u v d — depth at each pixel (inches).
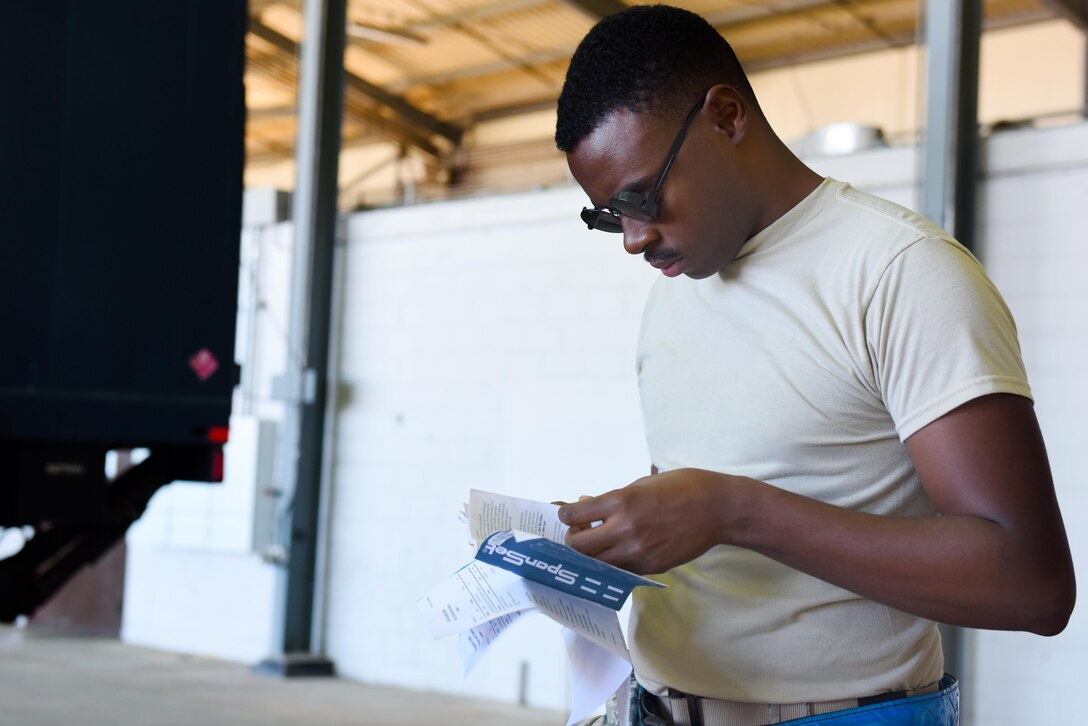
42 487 152.1
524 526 42.1
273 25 361.1
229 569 279.3
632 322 228.8
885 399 39.7
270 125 426.3
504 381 246.1
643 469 224.1
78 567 169.0
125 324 159.2
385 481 262.5
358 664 261.9
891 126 359.9
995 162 198.4
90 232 155.9
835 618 41.3
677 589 44.3
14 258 148.6
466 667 42.3
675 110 41.0
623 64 41.2
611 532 37.5
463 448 251.0
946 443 37.4
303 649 261.4
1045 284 192.5
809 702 41.6
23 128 149.6
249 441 270.4
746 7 340.8
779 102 378.6
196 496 279.7
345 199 441.1
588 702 39.6
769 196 42.6
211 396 167.9
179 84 165.8
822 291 40.9
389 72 399.2
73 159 154.4
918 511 41.4
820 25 350.0
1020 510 36.4
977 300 38.2
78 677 246.5
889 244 39.7
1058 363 190.1
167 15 164.7
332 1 258.7
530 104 411.5
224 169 170.6
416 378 260.2
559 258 240.5
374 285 269.9
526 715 224.7
